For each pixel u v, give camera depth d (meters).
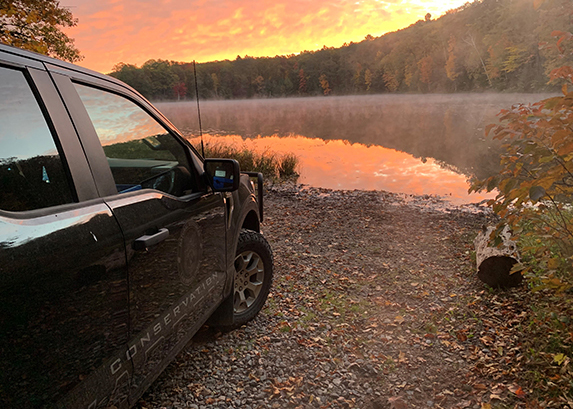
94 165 1.71
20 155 1.39
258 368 3.01
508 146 2.75
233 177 2.57
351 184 12.20
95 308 1.53
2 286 1.13
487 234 4.91
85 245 1.48
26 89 1.49
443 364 3.03
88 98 1.83
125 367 1.74
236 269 3.38
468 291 4.30
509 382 2.71
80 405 1.45
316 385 2.83
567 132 2.17
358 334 3.52
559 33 2.56
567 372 2.58
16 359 1.17
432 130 29.69
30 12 7.34
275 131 33.22
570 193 2.59
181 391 2.74
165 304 2.07
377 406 2.62
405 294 4.34
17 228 1.24
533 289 2.83
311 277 4.90
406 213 8.34
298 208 8.97
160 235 1.97
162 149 2.38
